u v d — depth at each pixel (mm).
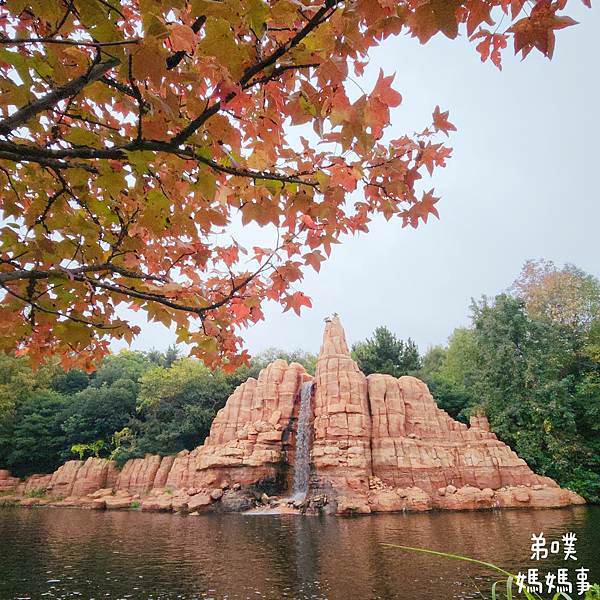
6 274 2453
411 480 24984
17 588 10961
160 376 38125
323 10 1834
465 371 35250
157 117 2041
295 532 17812
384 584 10523
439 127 2863
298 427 29891
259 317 4070
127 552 14875
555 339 29516
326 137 2277
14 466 38750
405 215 3137
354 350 43906
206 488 26875
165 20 1727
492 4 1914
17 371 41219
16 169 3131
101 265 3006
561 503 22797
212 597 9992
